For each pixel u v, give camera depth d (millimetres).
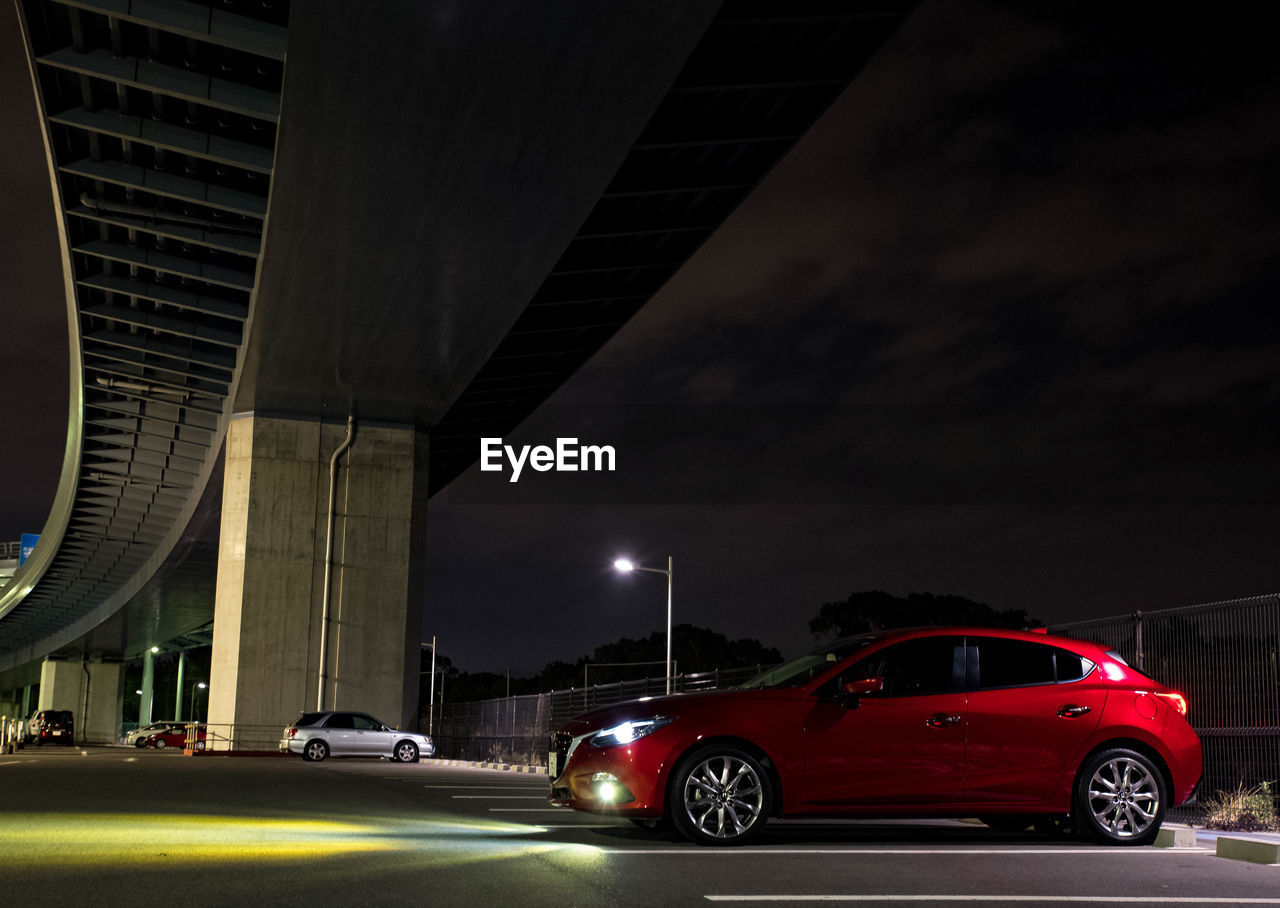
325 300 32906
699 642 91438
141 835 9859
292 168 25641
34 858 8250
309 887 7000
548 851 8906
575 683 100125
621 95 23406
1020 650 10250
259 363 37844
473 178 26453
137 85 23141
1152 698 10203
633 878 7566
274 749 40781
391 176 26172
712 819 9531
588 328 44188
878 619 63062
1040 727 9930
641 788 9414
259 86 23859
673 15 20844
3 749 39312
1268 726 11906
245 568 41781
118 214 29328
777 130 29781
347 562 42906
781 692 9867
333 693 41906
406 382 40250
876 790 9672
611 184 31297
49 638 92938
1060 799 9867
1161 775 10039
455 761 33812
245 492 42312
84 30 22344
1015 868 8281
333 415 43812
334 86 22656
